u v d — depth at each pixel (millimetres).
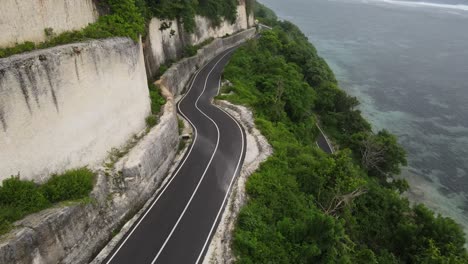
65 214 12859
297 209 18984
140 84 21125
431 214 23422
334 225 16719
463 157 41531
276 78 38375
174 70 33625
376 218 24312
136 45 20594
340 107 43500
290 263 15695
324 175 22062
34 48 13828
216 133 26734
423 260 20750
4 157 11945
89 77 15992
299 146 27125
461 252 20984
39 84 13117
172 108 24188
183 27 40531
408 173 38469
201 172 21453
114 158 18031
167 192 19438
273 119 31812
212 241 16031
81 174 14844
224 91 35562
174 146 23109
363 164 33000
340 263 16766
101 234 15141
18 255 10922
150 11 30328
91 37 17125
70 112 14875
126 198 16891
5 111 11812
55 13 15359
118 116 18609
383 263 20578
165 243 15750
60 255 12680
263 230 16750
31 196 12461
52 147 13984
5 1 12648
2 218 11367
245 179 20219
